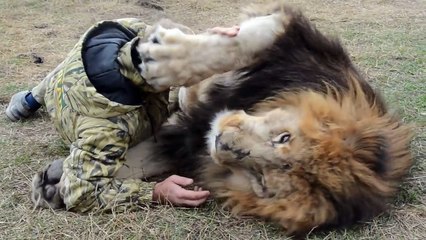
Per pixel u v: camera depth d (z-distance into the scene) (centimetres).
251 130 176
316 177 175
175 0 495
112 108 192
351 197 180
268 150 175
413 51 358
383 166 188
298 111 181
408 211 196
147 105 211
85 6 470
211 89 209
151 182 207
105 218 189
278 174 177
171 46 191
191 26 424
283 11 212
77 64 207
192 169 207
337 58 210
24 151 235
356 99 195
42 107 267
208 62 194
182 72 193
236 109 199
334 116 182
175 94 236
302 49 205
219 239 182
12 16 438
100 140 191
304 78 197
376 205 186
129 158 209
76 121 198
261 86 200
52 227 186
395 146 199
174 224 187
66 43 381
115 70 196
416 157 226
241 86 203
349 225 182
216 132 182
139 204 193
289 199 178
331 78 196
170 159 213
